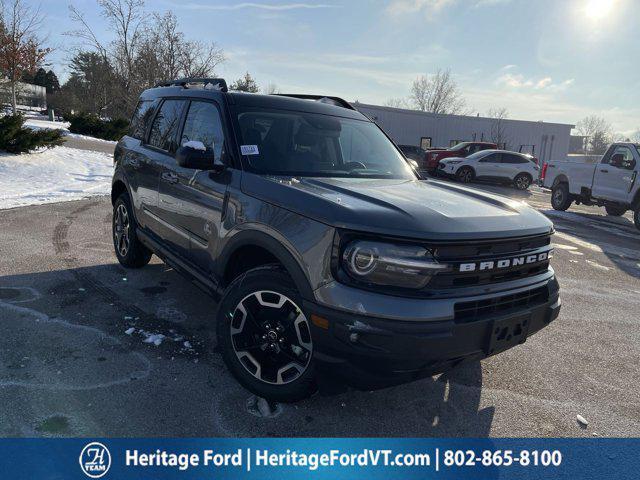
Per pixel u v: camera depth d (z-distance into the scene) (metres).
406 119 42.06
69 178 12.63
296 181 3.07
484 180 21.11
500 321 2.60
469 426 2.93
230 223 3.14
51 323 3.84
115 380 3.10
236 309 2.98
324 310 2.50
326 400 3.08
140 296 4.54
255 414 2.88
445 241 2.43
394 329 2.35
